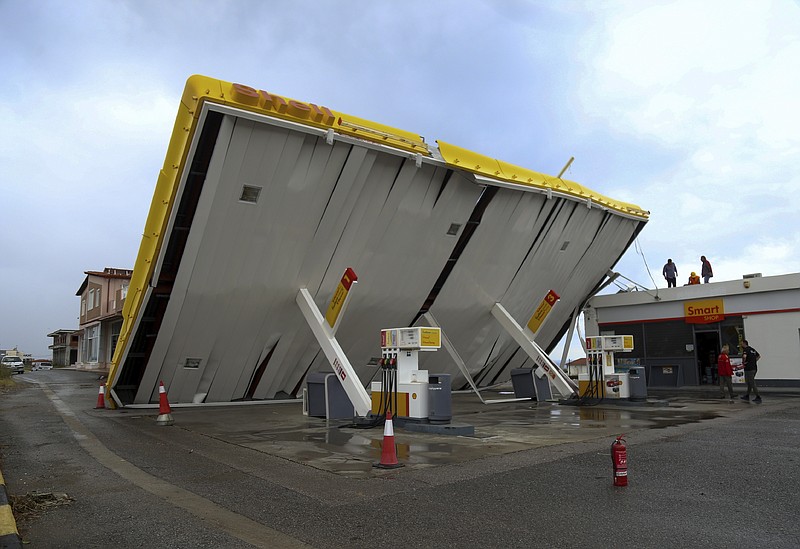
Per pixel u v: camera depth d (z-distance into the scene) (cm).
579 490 620
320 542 467
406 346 1136
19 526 513
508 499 587
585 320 2711
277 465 771
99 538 480
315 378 1332
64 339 7694
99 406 1571
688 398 1806
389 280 1528
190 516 539
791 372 2127
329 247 1362
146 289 1248
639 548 447
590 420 1260
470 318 1867
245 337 1455
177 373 1468
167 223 1147
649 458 790
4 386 2598
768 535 473
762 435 985
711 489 619
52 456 849
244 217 1205
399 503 576
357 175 1251
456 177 1409
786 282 2142
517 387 1895
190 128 1041
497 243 1669
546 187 1605
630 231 2095
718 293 2320
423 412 1109
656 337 2502
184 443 962
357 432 1082
